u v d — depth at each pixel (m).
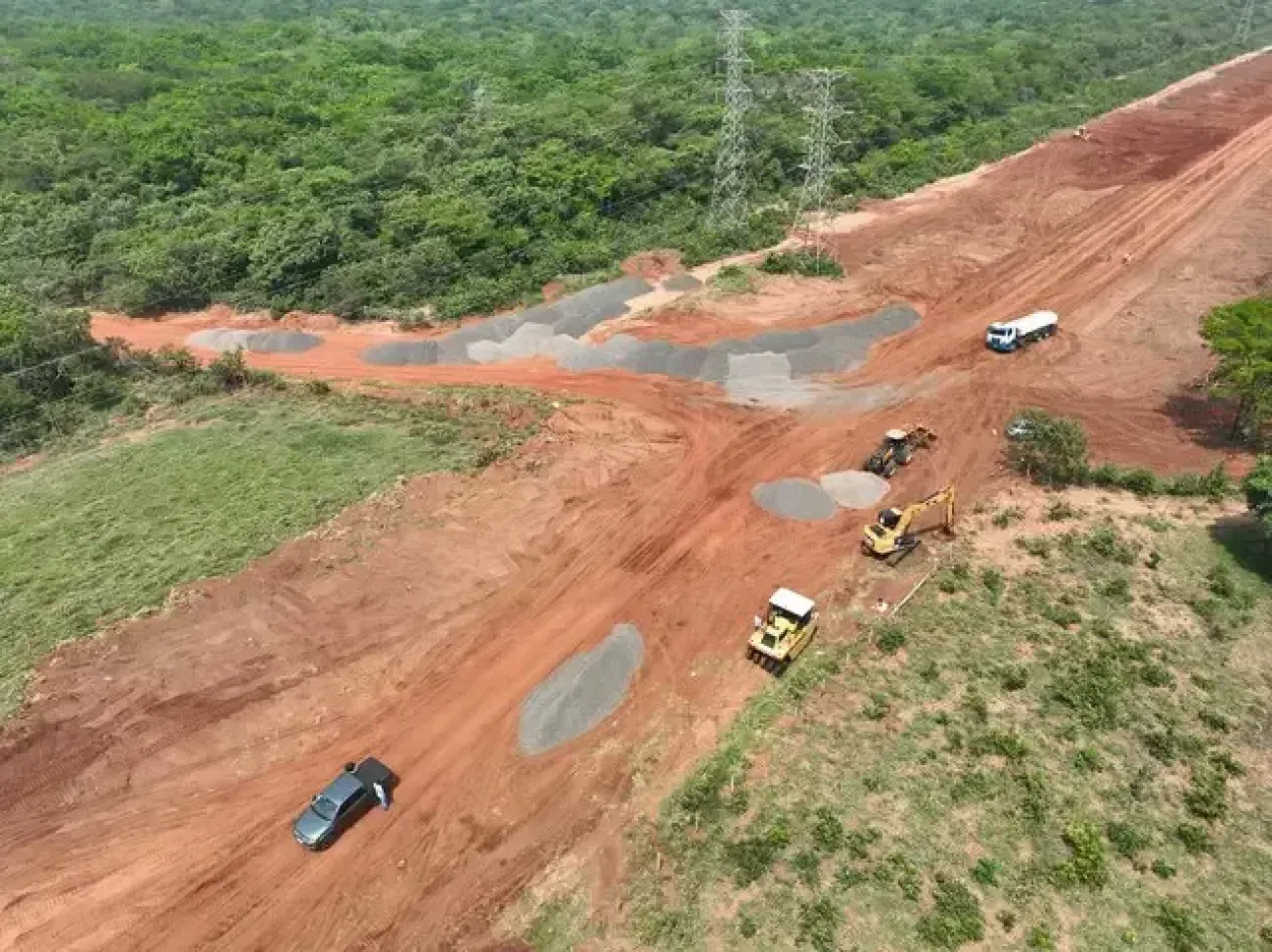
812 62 121.69
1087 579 41.16
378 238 77.69
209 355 66.88
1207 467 49.97
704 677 37.44
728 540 45.16
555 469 50.47
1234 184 90.06
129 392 61.09
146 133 96.06
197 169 93.69
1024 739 33.47
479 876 30.33
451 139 93.12
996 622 38.94
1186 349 62.03
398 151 90.38
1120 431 53.59
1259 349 49.88
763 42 137.50
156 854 31.27
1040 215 84.75
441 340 66.00
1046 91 123.25
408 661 38.50
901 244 79.62
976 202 88.69
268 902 29.78
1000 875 28.98
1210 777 31.95
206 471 50.75
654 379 60.25
